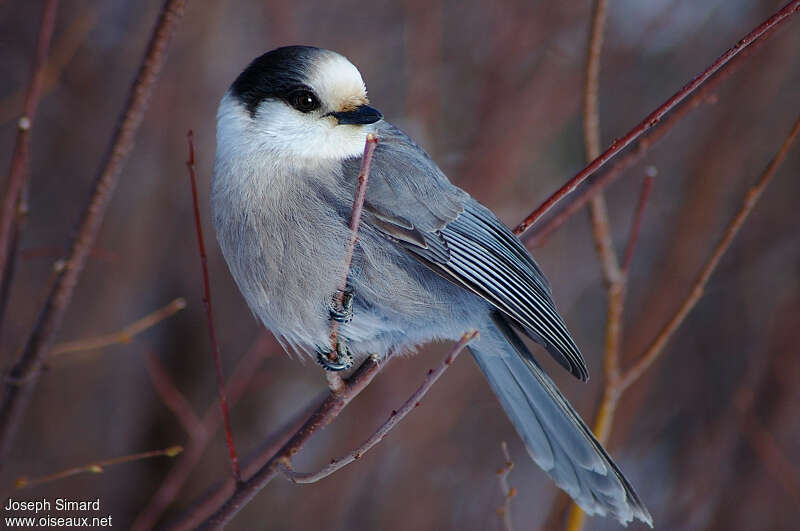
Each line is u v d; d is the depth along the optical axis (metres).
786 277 12.17
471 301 7.16
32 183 12.40
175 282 11.93
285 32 12.11
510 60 12.24
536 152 12.40
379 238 6.94
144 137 11.89
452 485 11.24
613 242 13.15
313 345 7.04
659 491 11.56
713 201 12.03
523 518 11.02
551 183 12.84
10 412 6.75
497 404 11.66
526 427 7.23
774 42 11.96
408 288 6.95
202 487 11.24
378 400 11.10
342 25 12.65
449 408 11.30
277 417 11.98
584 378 6.75
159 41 6.35
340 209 6.86
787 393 11.34
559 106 12.11
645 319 11.73
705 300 12.29
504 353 7.28
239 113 7.11
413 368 11.30
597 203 7.25
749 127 12.09
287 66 6.98
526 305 6.99
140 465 11.52
